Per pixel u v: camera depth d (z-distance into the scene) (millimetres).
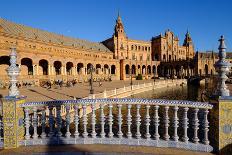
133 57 114812
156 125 5859
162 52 119938
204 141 5504
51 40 70875
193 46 141500
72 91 35781
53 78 54188
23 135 6289
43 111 6336
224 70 5293
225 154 5203
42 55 51625
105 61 82875
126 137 6055
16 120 5977
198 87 72562
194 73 95562
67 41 81250
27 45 55969
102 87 47844
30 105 6199
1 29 50156
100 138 6020
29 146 6000
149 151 5406
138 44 117562
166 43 122000
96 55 90000
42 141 6113
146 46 121188
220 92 5305
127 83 65188
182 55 134250
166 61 108000
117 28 108000
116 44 106000
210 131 5590
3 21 57188
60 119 6266
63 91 35562
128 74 97688
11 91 6117
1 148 5973
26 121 6242
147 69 108875
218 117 5254
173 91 59375
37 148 5836
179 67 103062
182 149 5520
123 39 109375
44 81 50188
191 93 55625
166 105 5742
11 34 50750
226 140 5215
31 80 47188
